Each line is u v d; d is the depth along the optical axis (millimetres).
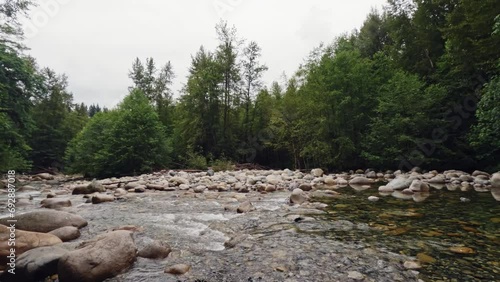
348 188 11602
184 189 11703
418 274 3348
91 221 6156
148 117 23844
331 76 20641
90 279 3191
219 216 6629
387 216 6344
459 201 8047
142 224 5910
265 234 5102
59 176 30781
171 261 3865
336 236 4914
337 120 20438
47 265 3359
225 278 3311
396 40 24516
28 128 20703
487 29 14555
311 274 3383
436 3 21469
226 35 30156
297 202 8211
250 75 30859
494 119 12109
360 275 3340
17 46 19156
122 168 23578
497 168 15648
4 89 17656
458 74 18281
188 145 28344
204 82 29188
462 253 4008
